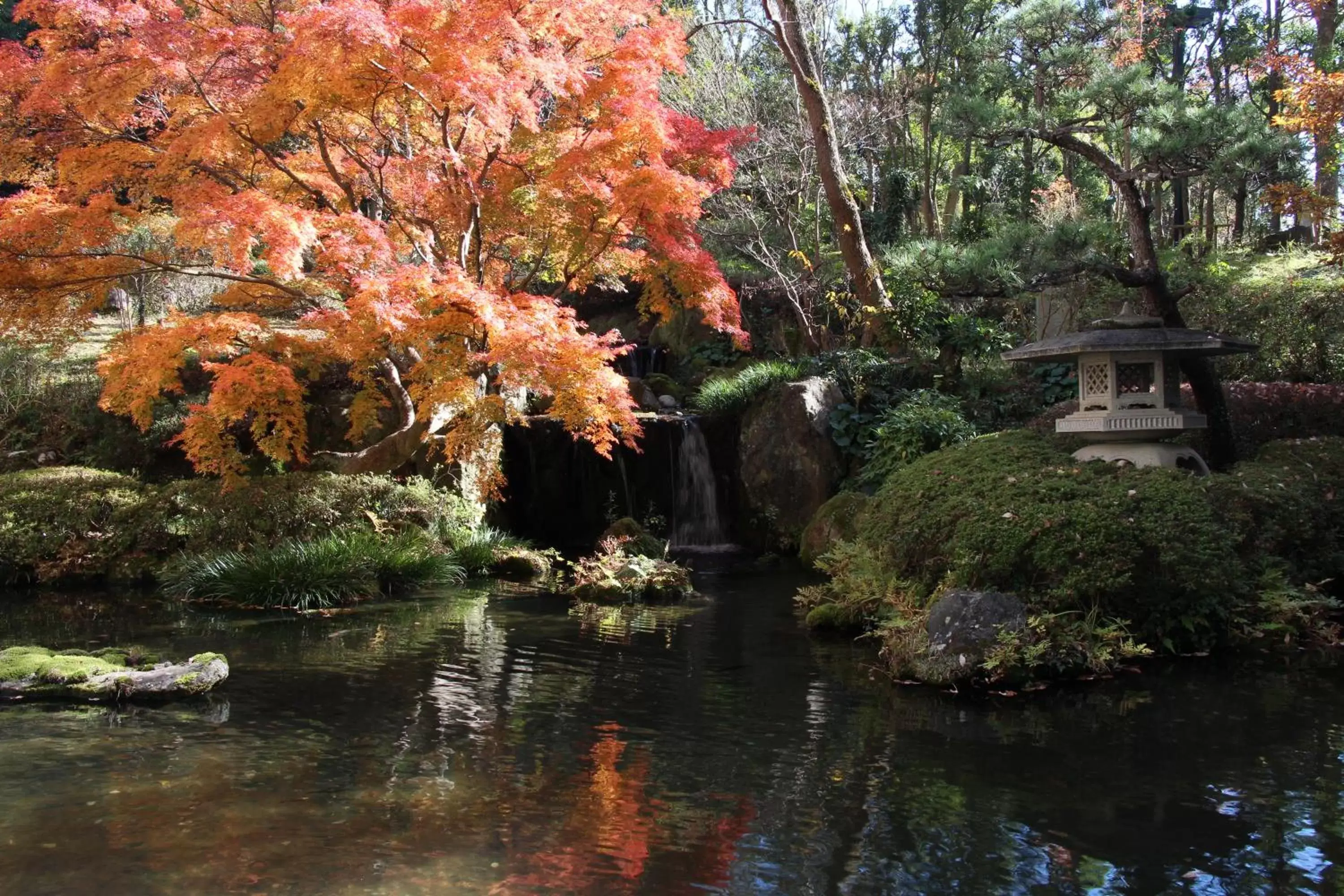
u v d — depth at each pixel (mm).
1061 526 6945
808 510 13391
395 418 14180
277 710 5918
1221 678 6539
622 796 4492
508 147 11039
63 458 14875
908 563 7969
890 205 20844
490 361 8438
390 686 6469
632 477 14930
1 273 9461
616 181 10148
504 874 3688
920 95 22516
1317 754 4996
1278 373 13523
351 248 8570
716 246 20266
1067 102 9711
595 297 20938
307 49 8281
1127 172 9484
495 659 7262
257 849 3902
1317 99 10180
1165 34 22031
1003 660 6289
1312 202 10297
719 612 9219
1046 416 11812
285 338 10508
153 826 4129
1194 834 4039
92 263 10000
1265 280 15344
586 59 10633
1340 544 8242
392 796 4488
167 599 10000
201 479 12164
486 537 12125
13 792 4527
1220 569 6895
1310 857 3814
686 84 20250
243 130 10102
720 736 5395
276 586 9578
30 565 11070
